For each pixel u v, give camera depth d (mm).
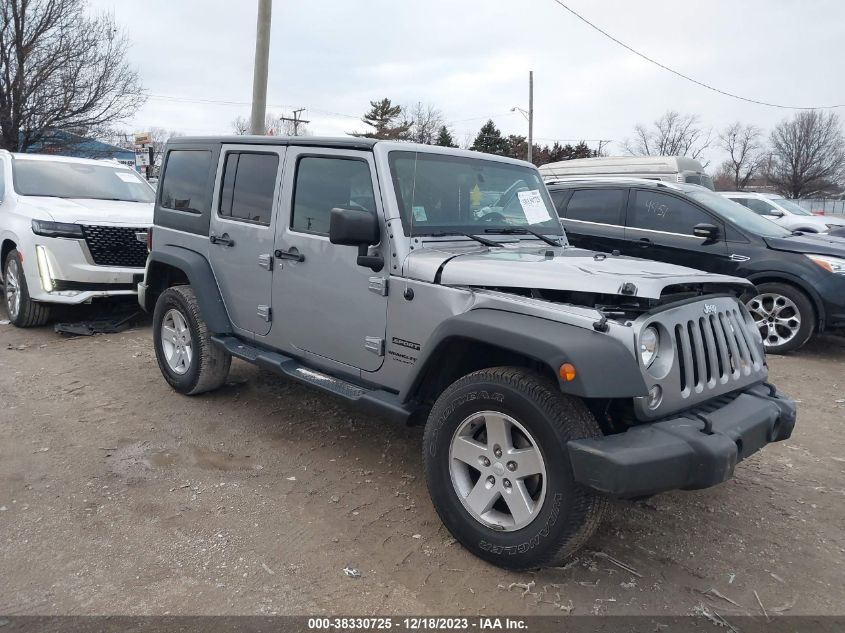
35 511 3486
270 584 2920
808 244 7008
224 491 3777
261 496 3734
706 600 2906
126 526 3369
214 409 5074
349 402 3744
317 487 3867
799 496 3938
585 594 2918
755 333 3570
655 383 2773
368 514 3566
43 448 4277
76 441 4406
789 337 7125
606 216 7992
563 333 2801
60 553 3111
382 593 2881
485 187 4191
